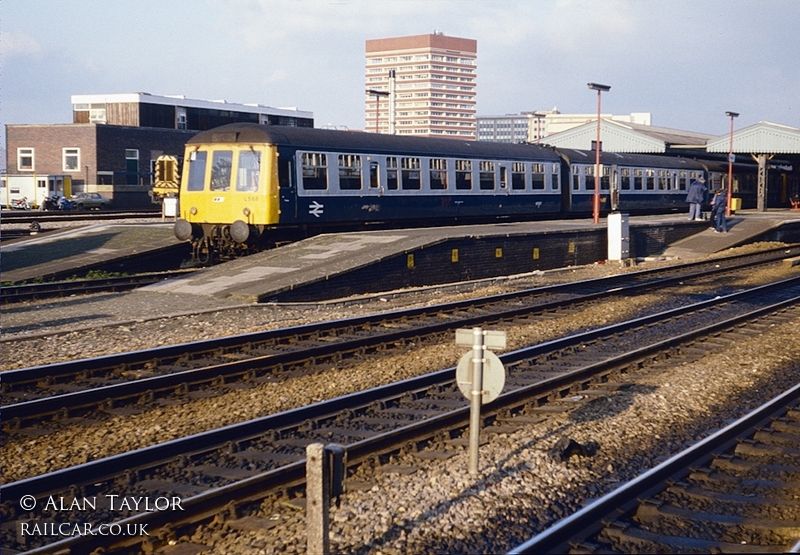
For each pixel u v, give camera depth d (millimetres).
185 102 67812
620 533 6469
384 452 8242
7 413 9195
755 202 55344
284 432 8930
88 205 57406
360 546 6414
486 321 16016
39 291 18688
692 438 9352
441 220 28672
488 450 8578
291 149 23312
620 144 47625
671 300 19891
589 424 9562
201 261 25172
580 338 14195
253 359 11719
